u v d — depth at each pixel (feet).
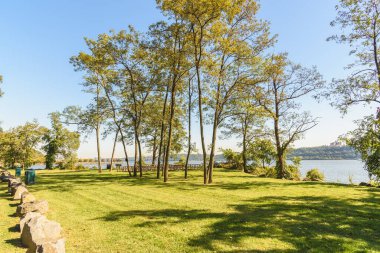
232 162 154.20
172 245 26.81
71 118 111.86
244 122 130.72
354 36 77.05
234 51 79.30
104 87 104.01
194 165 148.46
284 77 114.62
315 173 121.39
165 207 44.83
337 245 26.23
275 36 83.71
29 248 23.66
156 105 110.42
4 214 39.78
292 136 115.96
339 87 77.77
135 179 93.15
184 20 81.15
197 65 78.54
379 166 71.82
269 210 41.55
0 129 140.56
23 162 182.70
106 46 93.04
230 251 25.12
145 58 95.09
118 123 105.81
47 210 41.73
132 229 32.27
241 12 80.02
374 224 33.45
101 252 25.11
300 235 29.48
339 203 46.73
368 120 69.87
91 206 46.60
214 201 49.55
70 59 94.89
